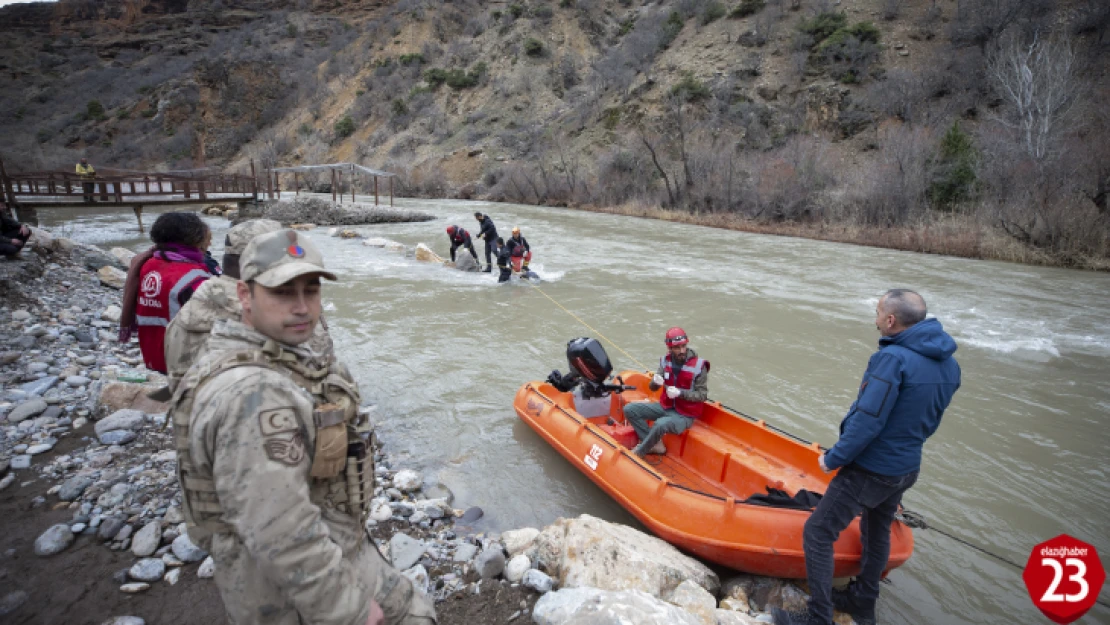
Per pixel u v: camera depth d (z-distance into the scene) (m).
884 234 22.28
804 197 26.48
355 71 72.44
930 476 5.82
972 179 22.64
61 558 3.47
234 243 3.08
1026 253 18.42
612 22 63.31
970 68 34.66
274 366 1.62
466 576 3.69
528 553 3.89
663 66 47.12
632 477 4.66
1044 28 34.16
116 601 3.16
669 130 41.06
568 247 20.56
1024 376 8.66
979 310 12.48
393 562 3.74
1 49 101.44
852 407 3.13
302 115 70.31
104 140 73.81
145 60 99.81
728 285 14.40
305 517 1.45
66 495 4.03
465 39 67.50
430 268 15.96
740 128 38.94
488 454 5.92
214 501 1.55
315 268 1.64
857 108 36.78
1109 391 8.08
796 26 43.81
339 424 1.65
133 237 19.91
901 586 4.22
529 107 53.91
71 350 6.83
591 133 45.25
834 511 3.26
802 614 3.51
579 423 5.52
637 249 20.25
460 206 38.19
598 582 3.43
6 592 3.18
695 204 31.17
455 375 8.10
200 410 1.47
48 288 8.76
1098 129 24.38
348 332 10.05
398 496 4.89
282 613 1.61
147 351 3.72
